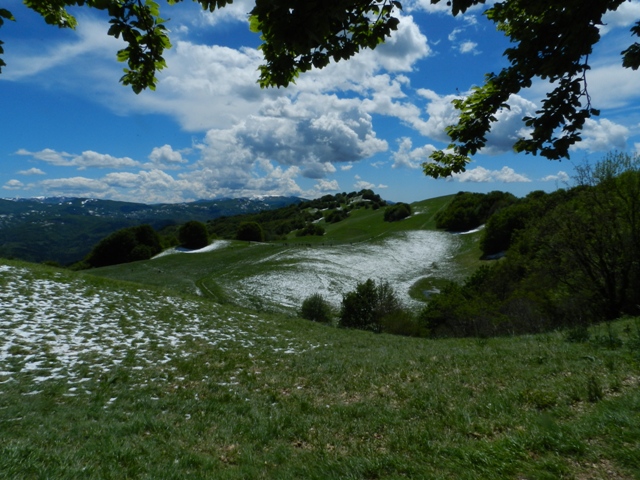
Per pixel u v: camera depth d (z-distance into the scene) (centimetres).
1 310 1767
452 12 384
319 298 4097
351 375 1188
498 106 568
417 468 514
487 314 2905
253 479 556
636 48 459
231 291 5234
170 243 10538
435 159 757
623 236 2286
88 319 1870
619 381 727
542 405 687
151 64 466
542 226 2614
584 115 507
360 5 388
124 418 855
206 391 1091
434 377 1030
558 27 446
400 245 9231
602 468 450
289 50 382
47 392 1029
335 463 571
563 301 2584
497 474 462
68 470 526
